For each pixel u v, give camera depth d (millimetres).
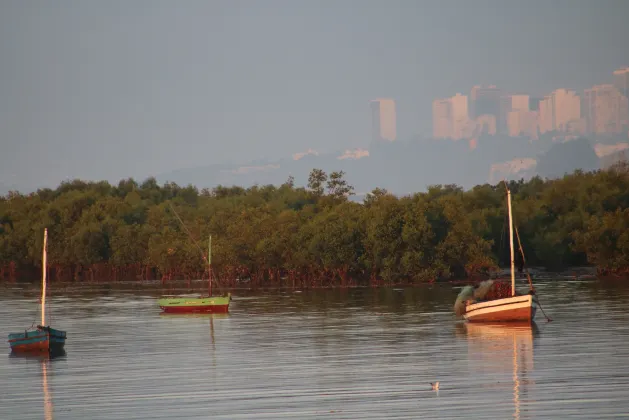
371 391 196000
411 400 185500
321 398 190375
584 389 190000
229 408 183125
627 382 196375
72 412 183875
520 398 183750
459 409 176125
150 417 177125
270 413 177875
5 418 180625
